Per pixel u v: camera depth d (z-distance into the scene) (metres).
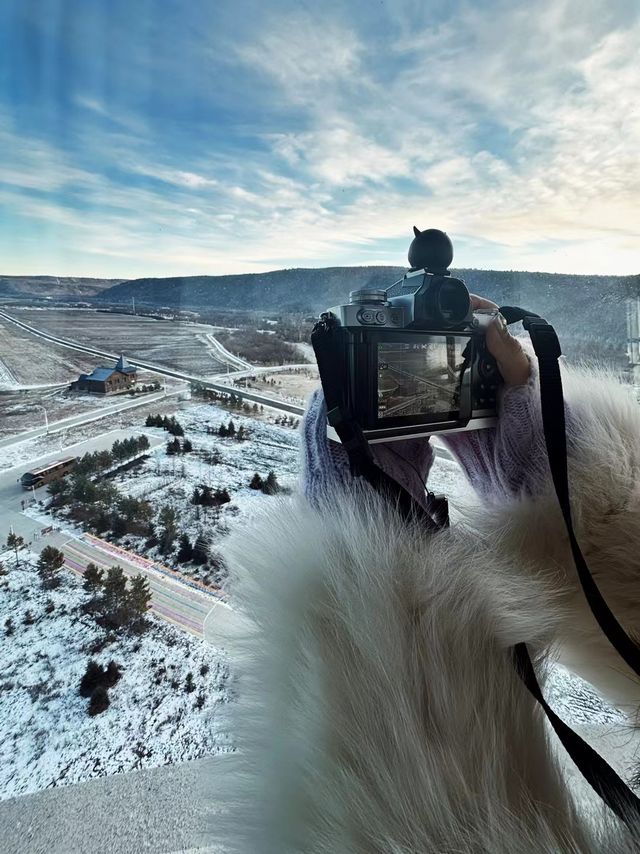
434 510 0.26
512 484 0.27
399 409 0.24
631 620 0.22
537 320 0.24
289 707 0.18
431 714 0.16
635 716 0.22
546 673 0.21
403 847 0.14
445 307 0.25
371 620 0.17
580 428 0.26
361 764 0.15
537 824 0.14
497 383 0.28
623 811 0.15
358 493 0.23
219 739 0.20
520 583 0.21
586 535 0.23
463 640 0.18
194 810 0.47
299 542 0.21
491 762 0.15
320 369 0.24
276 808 0.16
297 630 0.18
